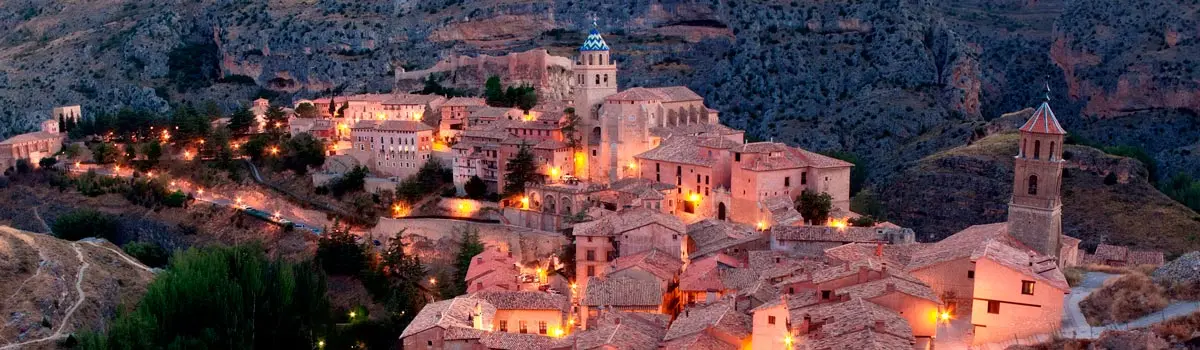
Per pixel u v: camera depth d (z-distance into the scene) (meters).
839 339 79.31
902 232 138.62
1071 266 123.81
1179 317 81.88
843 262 109.38
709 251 144.38
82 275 186.50
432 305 127.81
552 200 193.00
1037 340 86.69
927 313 88.00
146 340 137.62
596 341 102.44
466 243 179.50
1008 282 89.88
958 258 100.50
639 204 172.38
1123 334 79.56
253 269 159.50
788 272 113.56
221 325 145.62
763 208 162.00
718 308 104.81
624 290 124.88
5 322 162.62
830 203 165.25
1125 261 155.25
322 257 197.88
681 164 182.50
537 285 149.88
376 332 162.00
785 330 91.69
